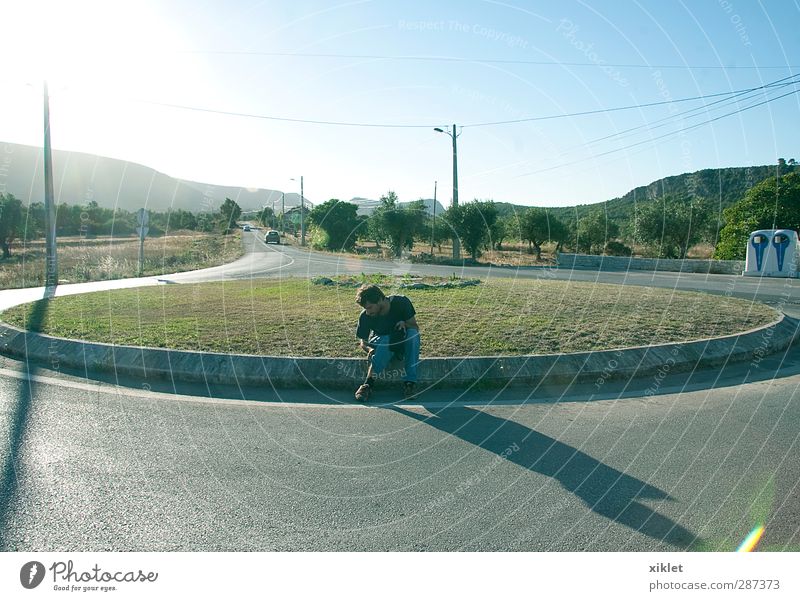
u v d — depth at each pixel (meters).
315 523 3.14
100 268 22.52
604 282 17.16
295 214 64.75
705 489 3.54
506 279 17.58
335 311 9.89
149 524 3.10
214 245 45.16
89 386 5.93
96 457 4.00
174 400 5.46
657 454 4.11
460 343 7.12
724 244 28.14
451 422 4.85
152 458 4.00
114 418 4.88
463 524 3.14
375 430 4.64
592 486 3.59
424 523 3.15
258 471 3.80
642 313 9.43
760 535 3.01
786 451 4.16
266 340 7.29
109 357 6.62
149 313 9.70
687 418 4.96
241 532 3.04
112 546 2.89
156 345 6.92
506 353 6.58
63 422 4.75
